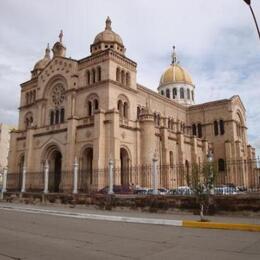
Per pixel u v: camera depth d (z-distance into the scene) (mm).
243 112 80375
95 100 50875
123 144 47125
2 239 13578
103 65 50656
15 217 22859
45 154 52906
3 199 40438
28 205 34219
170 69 94125
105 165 44219
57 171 49781
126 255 10680
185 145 63250
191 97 92250
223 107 73812
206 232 16094
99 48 57344
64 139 49906
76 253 10906
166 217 21406
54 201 33000
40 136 54438
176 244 12695
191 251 11344
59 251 11203
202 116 76500
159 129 56906
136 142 49812
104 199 28422
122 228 17312
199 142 68125
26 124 63344
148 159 49781
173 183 51688
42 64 68375
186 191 26375
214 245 12500
